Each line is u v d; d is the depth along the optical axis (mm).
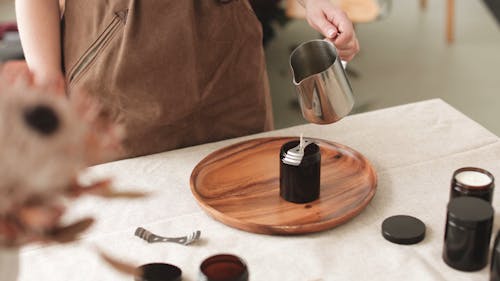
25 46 1456
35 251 1072
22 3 1443
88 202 1201
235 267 919
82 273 1023
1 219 589
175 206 1197
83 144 630
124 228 1133
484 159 1330
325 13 1414
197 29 1424
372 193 1174
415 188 1237
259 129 1565
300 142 1196
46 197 603
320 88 1163
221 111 1513
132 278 1011
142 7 1358
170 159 1367
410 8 4730
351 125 1488
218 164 1315
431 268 1014
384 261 1036
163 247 1080
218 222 1148
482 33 4266
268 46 4137
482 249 990
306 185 1156
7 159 561
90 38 1416
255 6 3834
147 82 1411
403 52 4047
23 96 588
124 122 1448
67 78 1470
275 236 1106
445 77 3701
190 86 1437
